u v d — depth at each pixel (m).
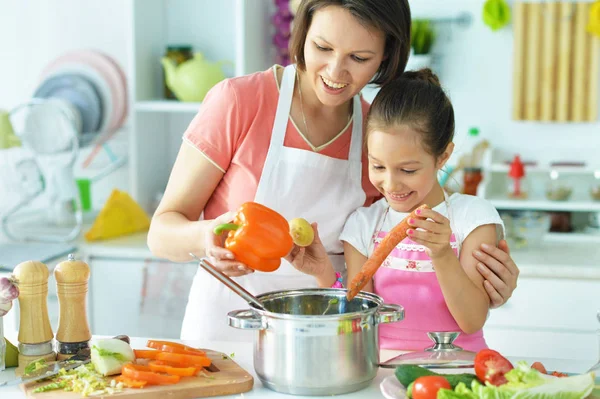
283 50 2.99
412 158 1.47
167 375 1.24
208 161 1.63
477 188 2.85
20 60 3.27
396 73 1.57
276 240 1.31
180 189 1.64
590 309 2.48
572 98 2.92
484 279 1.58
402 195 1.51
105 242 2.77
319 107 1.67
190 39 3.15
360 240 1.67
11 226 2.98
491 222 1.60
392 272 1.62
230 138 1.64
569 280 2.49
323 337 1.20
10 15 3.25
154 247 1.58
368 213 1.69
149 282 2.71
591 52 2.89
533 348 2.52
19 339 1.39
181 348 1.35
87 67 3.00
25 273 1.37
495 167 2.88
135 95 2.95
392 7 1.43
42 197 3.20
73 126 2.80
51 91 3.01
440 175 2.63
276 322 1.21
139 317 2.73
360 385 1.25
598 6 2.84
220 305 1.71
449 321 1.60
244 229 1.30
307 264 1.46
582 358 2.49
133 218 2.92
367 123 1.55
